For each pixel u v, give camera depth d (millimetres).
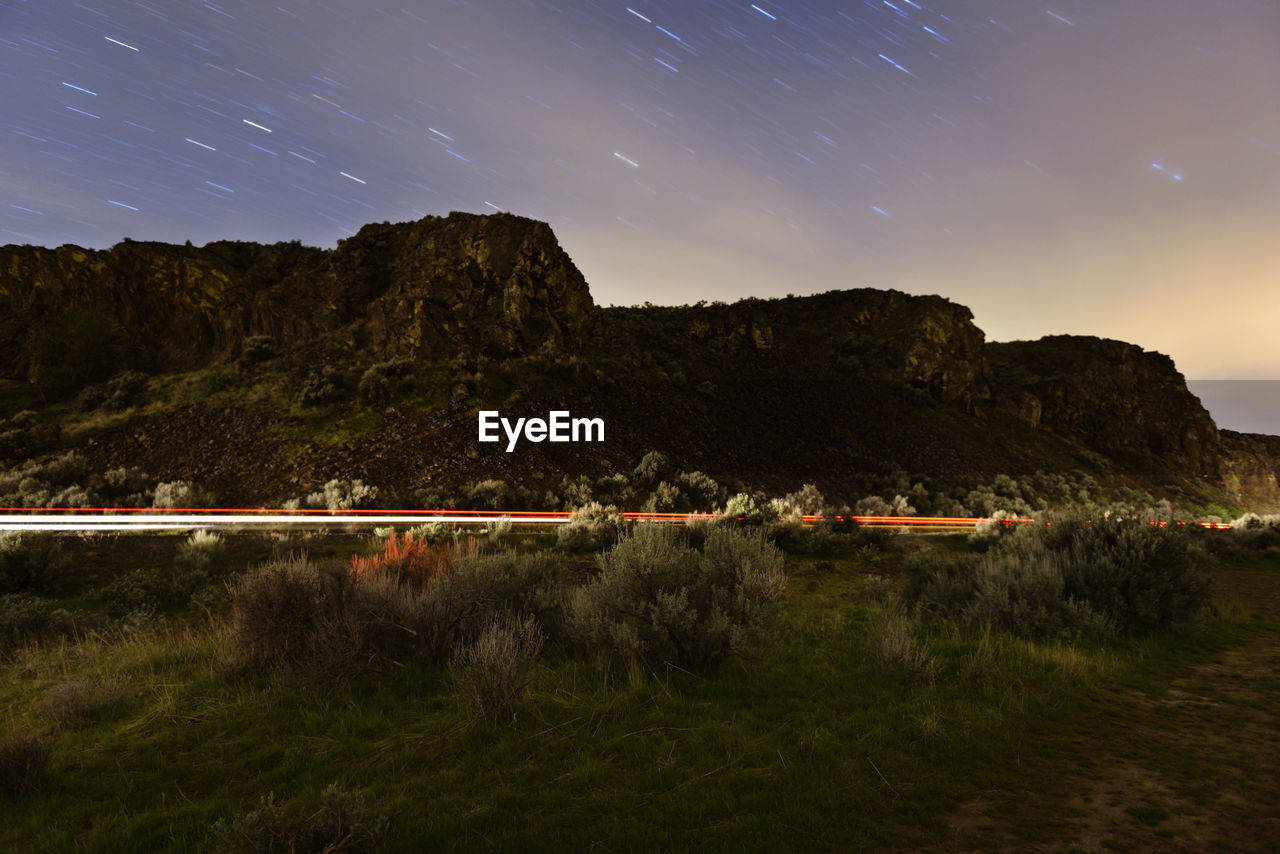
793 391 53969
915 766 5492
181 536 21359
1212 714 7156
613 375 44156
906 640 8297
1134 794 5129
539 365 41094
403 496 28172
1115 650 9664
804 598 14664
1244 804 4938
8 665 8984
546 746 5695
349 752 5625
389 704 6789
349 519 25297
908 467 46781
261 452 31484
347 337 41000
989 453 52688
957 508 39031
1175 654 9773
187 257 46500
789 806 4672
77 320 42438
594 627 8227
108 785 5113
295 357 39469
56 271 45406
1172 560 11328
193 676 7828
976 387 61969
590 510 23656
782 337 65625
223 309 44094
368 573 9789
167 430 33688
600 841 4160
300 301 43875
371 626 8117
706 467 38375
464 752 5586
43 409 37719
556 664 8250
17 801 4848
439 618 8305
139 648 9062
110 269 45562
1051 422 65750
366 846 3982
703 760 5391
